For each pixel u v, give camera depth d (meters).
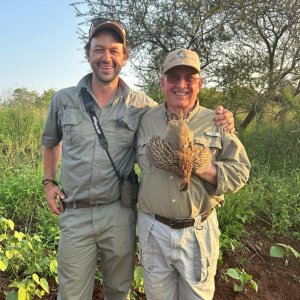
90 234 1.34
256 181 2.69
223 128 1.27
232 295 1.76
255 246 2.05
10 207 2.20
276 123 3.99
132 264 1.43
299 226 2.29
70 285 1.37
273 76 4.04
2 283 1.63
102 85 1.32
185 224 1.25
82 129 1.30
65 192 1.37
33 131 3.65
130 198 1.34
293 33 4.03
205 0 4.21
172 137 1.15
